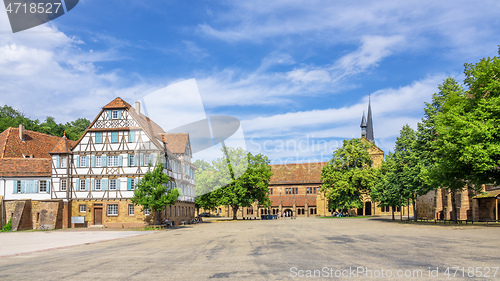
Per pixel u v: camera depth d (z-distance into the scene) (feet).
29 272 40.60
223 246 64.34
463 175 115.55
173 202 138.10
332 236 83.61
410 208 289.33
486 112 105.09
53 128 282.97
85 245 79.36
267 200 244.83
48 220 154.61
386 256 46.50
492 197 141.90
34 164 167.32
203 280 32.55
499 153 97.81
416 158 146.51
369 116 357.82
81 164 159.53
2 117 251.39
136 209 153.89
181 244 71.36
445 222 140.56
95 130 159.22
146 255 53.62
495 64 109.50
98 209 157.48
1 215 159.63
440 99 144.36
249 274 34.88
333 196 235.20
